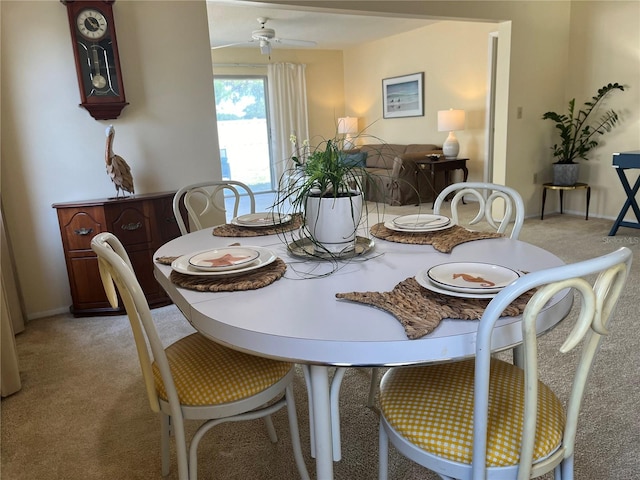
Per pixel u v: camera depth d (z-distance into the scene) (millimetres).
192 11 3297
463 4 4352
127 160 3248
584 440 1654
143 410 2006
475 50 6219
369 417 1887
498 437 1016
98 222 2947
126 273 1143
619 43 4695
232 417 1288
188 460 1317
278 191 1736
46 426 1909
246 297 1202
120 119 3182
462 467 1003
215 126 3506
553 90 5148
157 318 2990
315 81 8625
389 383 1260
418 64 7160
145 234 3086
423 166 6188
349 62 8672
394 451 1675
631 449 1602
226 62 7809
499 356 2275
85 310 3076
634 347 2291
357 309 1086
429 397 1163
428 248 1578
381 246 1629
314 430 1139
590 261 814
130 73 3158
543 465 1006
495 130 5062
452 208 2129
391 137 8008
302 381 2193
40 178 3029
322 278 1322
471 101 6418
